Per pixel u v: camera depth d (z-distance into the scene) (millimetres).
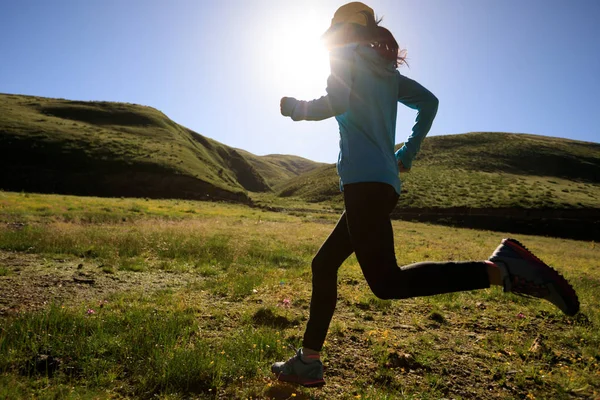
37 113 81688
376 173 1687
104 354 2801
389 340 3557
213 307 4285
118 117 90000
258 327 3691
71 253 7918
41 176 53344
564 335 4035
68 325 3174
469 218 47562
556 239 37469
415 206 52094
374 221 1669
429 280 1513
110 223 15500
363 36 1782
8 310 3670
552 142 97125
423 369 3018
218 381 2498
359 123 1745
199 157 81000
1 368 2486
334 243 2146
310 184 91625
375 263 1627
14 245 8102
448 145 94125
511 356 3439
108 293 4820
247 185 128375
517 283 1422
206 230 14133
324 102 1749
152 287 5375
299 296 5035
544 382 2930
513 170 78688
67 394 2240
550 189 61250
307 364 2289
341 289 5660
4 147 55938
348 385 2660
